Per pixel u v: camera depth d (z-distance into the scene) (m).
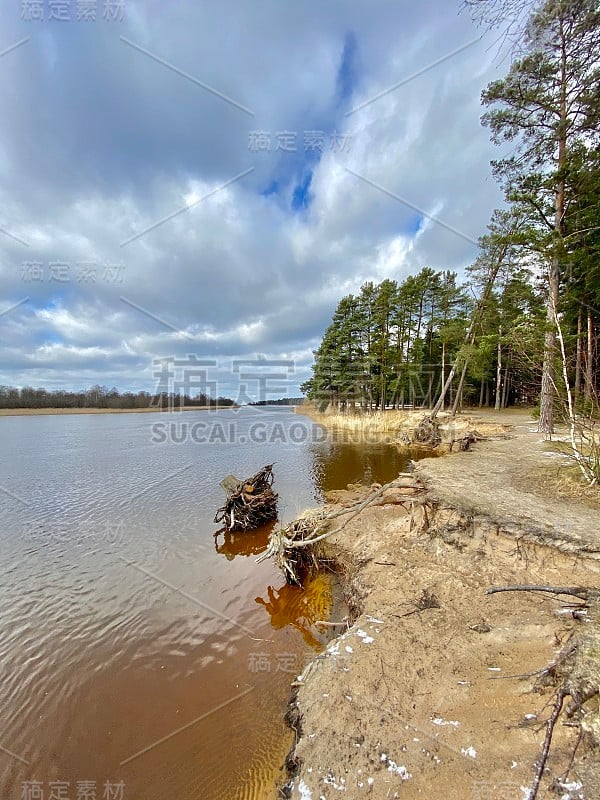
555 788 2.09
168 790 3.29
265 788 3.10
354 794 2.43
